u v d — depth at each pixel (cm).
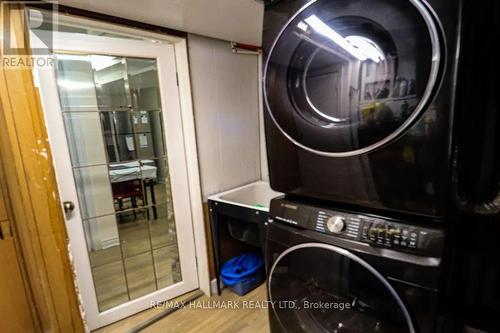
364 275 92
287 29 100
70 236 176
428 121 74
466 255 95
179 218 219
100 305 195
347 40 86
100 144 183
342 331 110
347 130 89
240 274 225
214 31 199
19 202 149
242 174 257
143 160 201
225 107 235
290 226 113
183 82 205
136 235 205
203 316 206
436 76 71
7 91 136
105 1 146
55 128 164
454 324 94
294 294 118
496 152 92
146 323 199
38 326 172
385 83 80
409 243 84
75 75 169
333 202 107
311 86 98
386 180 85
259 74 261
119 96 187
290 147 107
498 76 87
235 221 226
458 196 80
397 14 75
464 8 68
